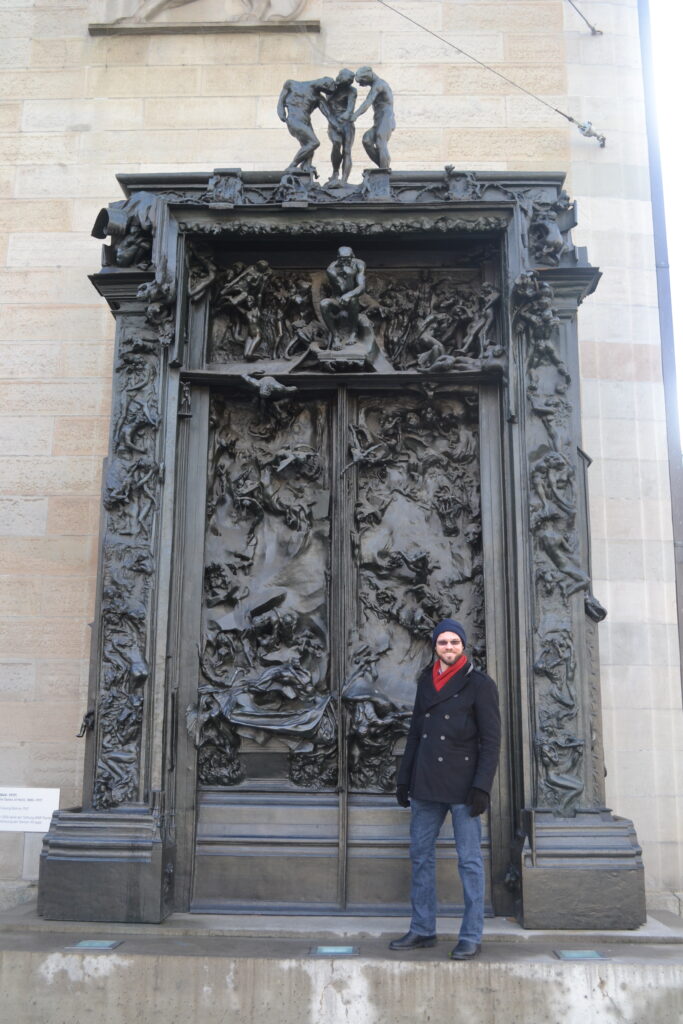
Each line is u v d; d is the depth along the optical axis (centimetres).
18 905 568
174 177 589
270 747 564
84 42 752
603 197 709
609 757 626
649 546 657
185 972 440
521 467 556
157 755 527
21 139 734
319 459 609
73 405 686
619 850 500
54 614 654
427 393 597
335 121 604
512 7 749
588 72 736
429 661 580
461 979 435
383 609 589
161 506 555
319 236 591
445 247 607
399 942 462
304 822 552
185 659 568
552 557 542
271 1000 436
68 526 667
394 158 718
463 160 718
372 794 556
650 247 705
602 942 476
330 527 597
